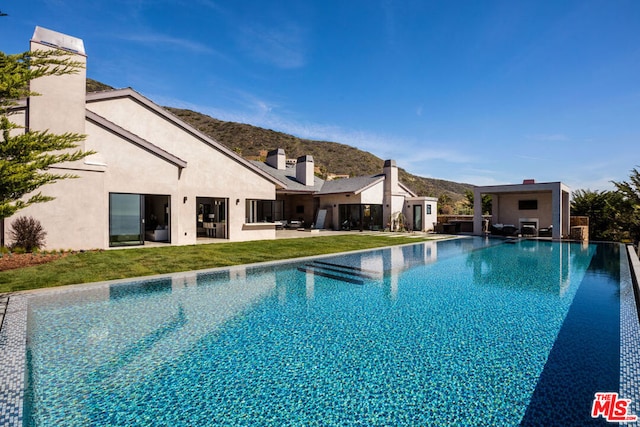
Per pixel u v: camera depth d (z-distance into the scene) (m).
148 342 5.30
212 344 5.27
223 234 18.72
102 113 15.06
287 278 9.85
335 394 3.86
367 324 6.24
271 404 3.66
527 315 6.76
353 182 29.50
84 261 10.65
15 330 5.26
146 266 10.23
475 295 8.30
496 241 20.50
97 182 13.03
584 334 5.70
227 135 80.50
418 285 9.30
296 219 32.09
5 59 6.31
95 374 4.28
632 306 7.37
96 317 6.35
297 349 5.11
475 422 3.30
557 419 3.31
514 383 4.05
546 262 13.26
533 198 24.17
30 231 11.21
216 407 3.60
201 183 16.89
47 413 3.43
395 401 3.70
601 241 20.80
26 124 11.59
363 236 22.08
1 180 5.69
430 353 4.95
